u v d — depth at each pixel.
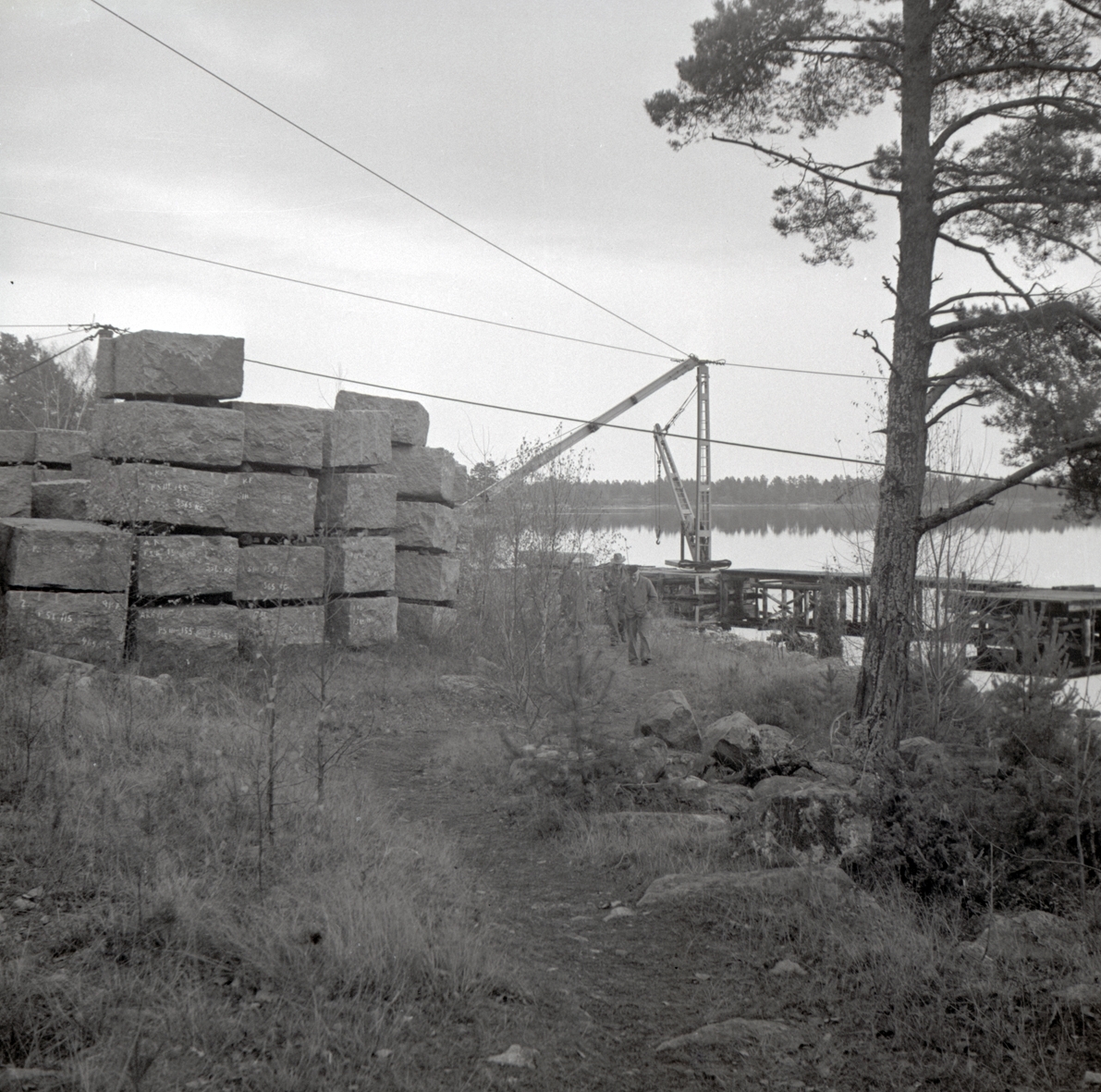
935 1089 3.97
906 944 5.36
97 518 14.64
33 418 48.41
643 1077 3.94
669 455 38.41
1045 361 10.03
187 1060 3.49
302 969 4.29
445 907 5.53
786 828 7.16
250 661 14.43
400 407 18.70
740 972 5.19
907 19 11.00
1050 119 10.25
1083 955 5.29
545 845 7.77
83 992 3.84
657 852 7.26
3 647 11.91
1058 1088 3.97
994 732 10.48
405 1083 3.54
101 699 9.63
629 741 10.16
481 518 20.78
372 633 16.52
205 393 14.76
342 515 16.61
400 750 11.16
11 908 4.67
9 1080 3.22
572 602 18.64
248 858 5.69
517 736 11.62
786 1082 3.98
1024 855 7.10
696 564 36.41
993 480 15.33
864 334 10.49
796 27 10.70
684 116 11.65
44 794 6.26
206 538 14.48
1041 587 27.77
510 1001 4.46
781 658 21.03
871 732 11.10
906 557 11.27
